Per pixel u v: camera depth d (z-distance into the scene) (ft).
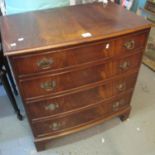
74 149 4.23
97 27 3.16
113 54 3.27
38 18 3.55
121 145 4.30
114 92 3.96
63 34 2.96
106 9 3.91
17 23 3.38
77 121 4.01
